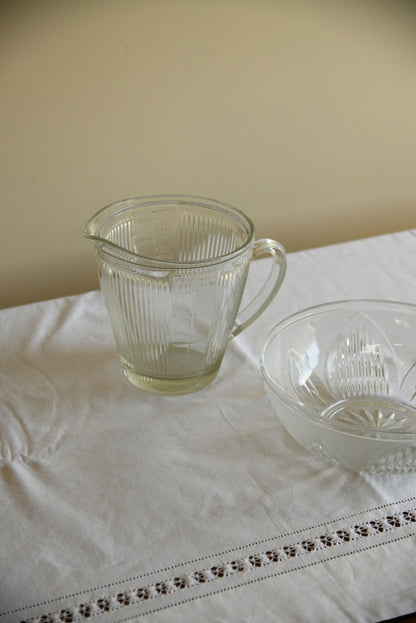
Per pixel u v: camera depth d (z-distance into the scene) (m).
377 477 0.57
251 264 0.90
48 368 0.71
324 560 0.50
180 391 0.66
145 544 0.51
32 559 0.50
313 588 0.48
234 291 0.62
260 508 0.54
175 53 1.09
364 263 0.91
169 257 0.71
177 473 0.58
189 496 0.55
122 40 1.06
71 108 1.09
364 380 0.67
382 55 1.20
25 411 0.65
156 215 0.68
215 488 0.56
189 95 1.14
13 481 0.57
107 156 1.15
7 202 1.16
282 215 1.31
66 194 1.17
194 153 1.19
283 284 0.86
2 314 0.80
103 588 0.48
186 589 0.48
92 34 1.04
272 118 1.20
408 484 0.57
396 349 0.68
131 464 0.59
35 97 1.07
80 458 0.59
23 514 0.53
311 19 1.12
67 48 1.04
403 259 0.92
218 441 0.61
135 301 0.60
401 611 0.49
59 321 0.79
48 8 1.00
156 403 0.66
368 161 1.31
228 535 0.52
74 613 0.47
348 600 0.47
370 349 0.68
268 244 0.66
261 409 0.65
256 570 0.50
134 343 0.64
